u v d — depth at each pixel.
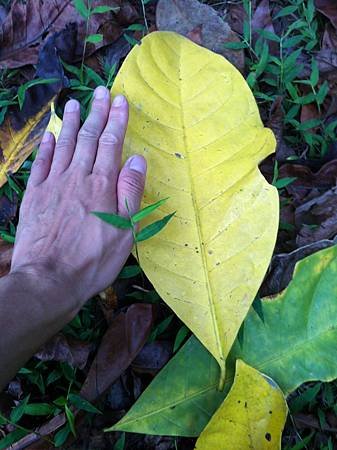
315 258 0.47
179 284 0.45
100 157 0.45
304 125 0.56
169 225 0.46
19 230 0.46
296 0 0.59
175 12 0.59
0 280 0.41
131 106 0.47
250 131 0.47
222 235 0.45
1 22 0.60
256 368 0.46
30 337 0.39
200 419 0.45
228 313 0.45
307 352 0.46
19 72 0.59
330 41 0.59
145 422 0.45
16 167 0.55
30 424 0.49
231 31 0.58
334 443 0.50
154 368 0.51
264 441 0.43
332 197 0.53
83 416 0.49
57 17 0.58
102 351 0.49
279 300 0.47
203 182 0.46
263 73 0.59
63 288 0.42
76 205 0.44
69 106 0.48
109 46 0.59
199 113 0.47
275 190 0.45
